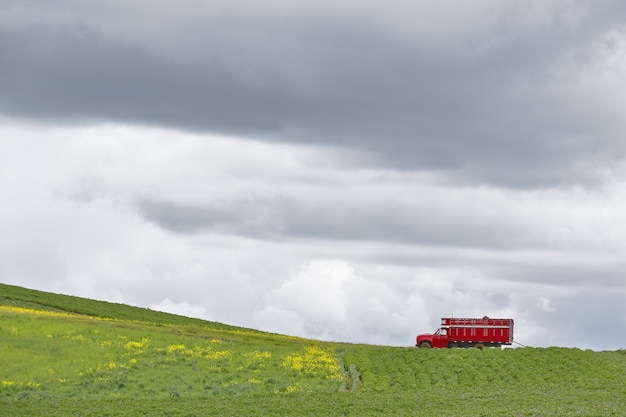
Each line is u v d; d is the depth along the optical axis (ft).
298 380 219.82
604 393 191.01
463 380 217.97
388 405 179.73
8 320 267.18
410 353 266.77
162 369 223.92
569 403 175.73
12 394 191.83
